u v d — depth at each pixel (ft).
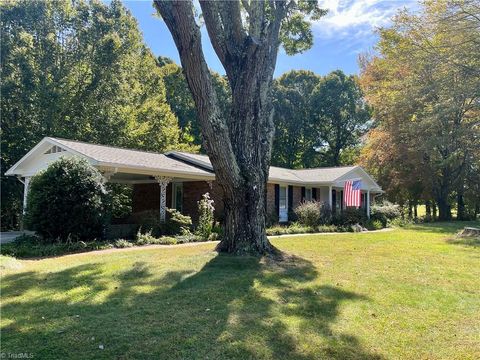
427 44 64.69
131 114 83.56
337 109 127.03
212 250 29.17
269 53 29.78
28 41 70.59
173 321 14.29
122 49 80.59
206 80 25.07
